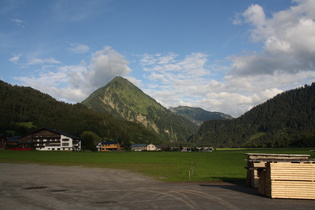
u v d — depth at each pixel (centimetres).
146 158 7700
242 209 1521
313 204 1684
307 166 1872
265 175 1991
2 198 1806
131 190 2139
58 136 16362
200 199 1780
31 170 3950
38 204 1619
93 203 1644
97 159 7025
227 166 4950
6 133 18588
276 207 1585
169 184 2533
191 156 9162
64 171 3856
